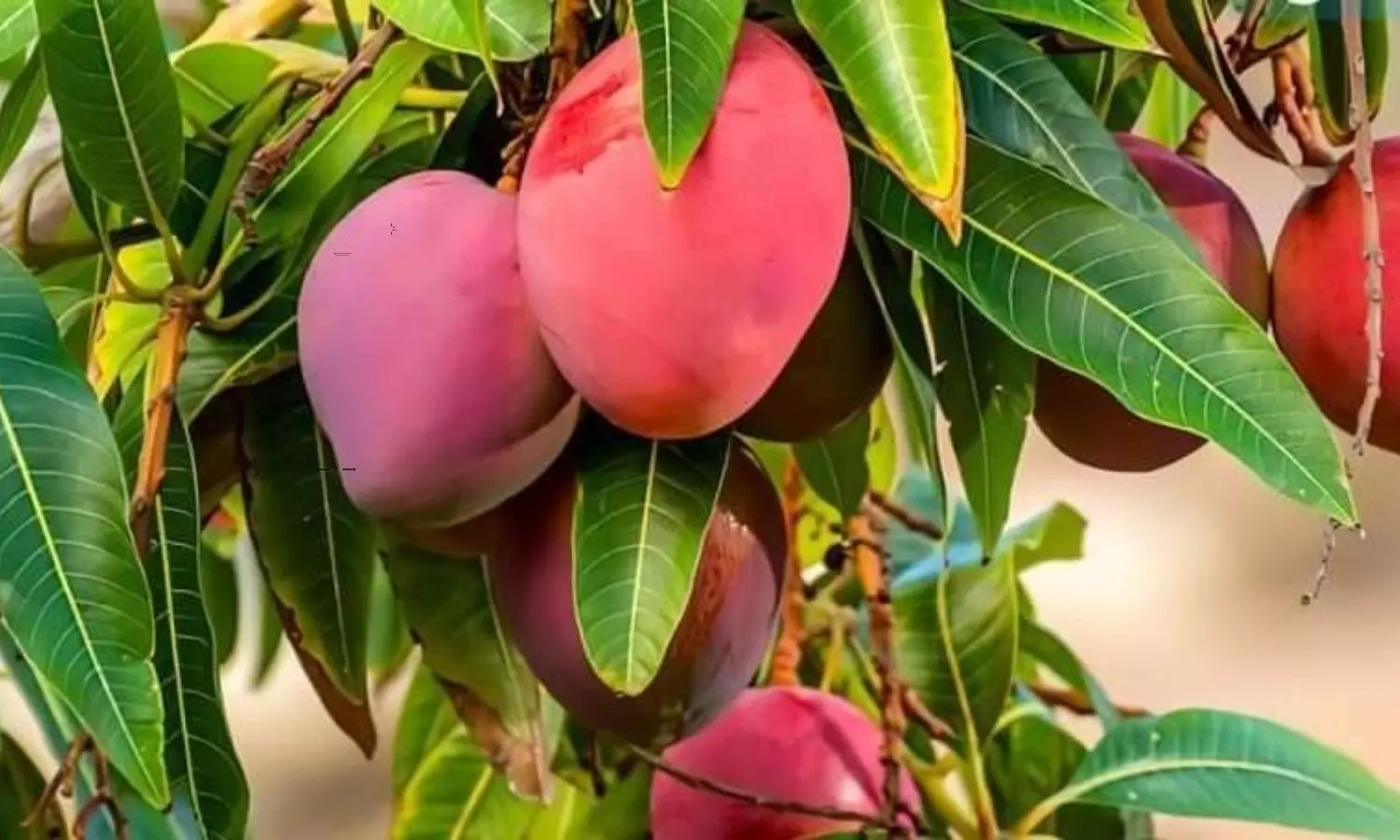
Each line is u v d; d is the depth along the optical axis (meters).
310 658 1.12
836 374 1.02
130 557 0.92
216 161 1.07
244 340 1.04
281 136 1.04
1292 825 1.16
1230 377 0.95
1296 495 0.93
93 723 0.90
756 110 0.92
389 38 1.01
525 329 0.96
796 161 0.92
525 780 1.15
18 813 1.17
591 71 0.94
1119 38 0.95
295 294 1.04
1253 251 1.07
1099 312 0.96
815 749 1.21
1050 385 1.06
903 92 0.91
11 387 0.93
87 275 1.12
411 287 0.96
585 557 0.97
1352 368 1.05
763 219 0.92
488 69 0.95
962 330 1.04
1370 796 1.17
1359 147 1.00
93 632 0.91
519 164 0.98
